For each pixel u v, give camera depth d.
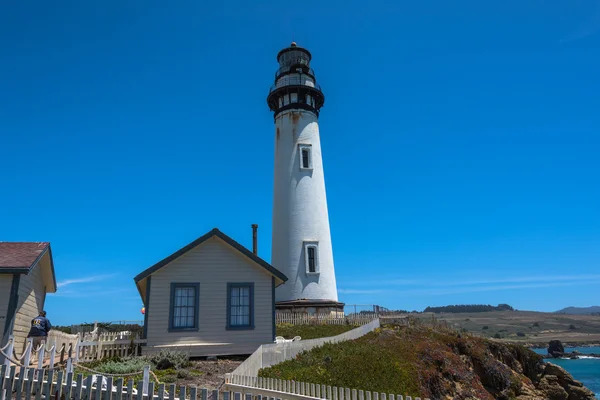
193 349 18.75
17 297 15.41
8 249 16.88
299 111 39.34
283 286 35.31
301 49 41.47
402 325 34.41
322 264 35.72
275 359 17.66
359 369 18.89
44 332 14.40
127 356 17.50
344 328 30.02
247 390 11.44
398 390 18.31
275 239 37.22
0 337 14.83
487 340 37.97
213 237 20.22
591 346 161.88
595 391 56.97
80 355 16.41
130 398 7.11
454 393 23.72
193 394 6.97
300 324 30.73
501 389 30.67
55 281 20.22
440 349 28.86
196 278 19.70
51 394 7.69
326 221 37.62
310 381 15.53
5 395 7.96
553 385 37.34
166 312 18.97
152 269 18.92
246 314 19.97
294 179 37.50
